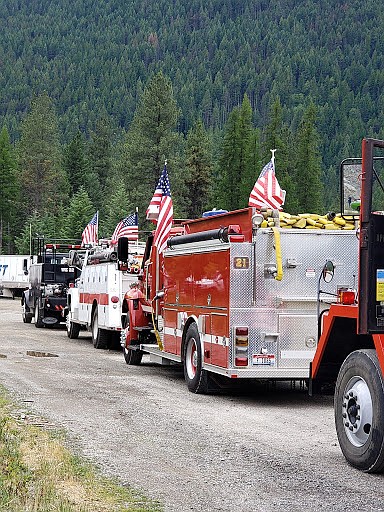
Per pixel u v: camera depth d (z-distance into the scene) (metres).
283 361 15.54
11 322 42.53
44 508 8.18
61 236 102.25
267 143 105.88
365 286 9.91
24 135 136.88
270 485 9.53
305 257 15.75
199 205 105.50
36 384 17.86
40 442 11.59
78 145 144.75
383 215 9.99
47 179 133.00
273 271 15.51
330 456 11.10
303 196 103.94
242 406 15.55
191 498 8.92
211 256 16.31
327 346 11.66
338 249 15.88
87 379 18.98
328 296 15.71
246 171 101.19
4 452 10.65
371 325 9.89
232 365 15.40
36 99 139.12
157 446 11.61
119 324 25.80
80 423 13.27
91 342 30.72
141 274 22.00
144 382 18.69
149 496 8.95
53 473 9.67
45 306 36.94
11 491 8.76
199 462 10.66
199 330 16.83
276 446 11.73
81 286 30.61
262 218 15.56
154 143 101.19
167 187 20.41
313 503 8.81
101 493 8.98
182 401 15.98
